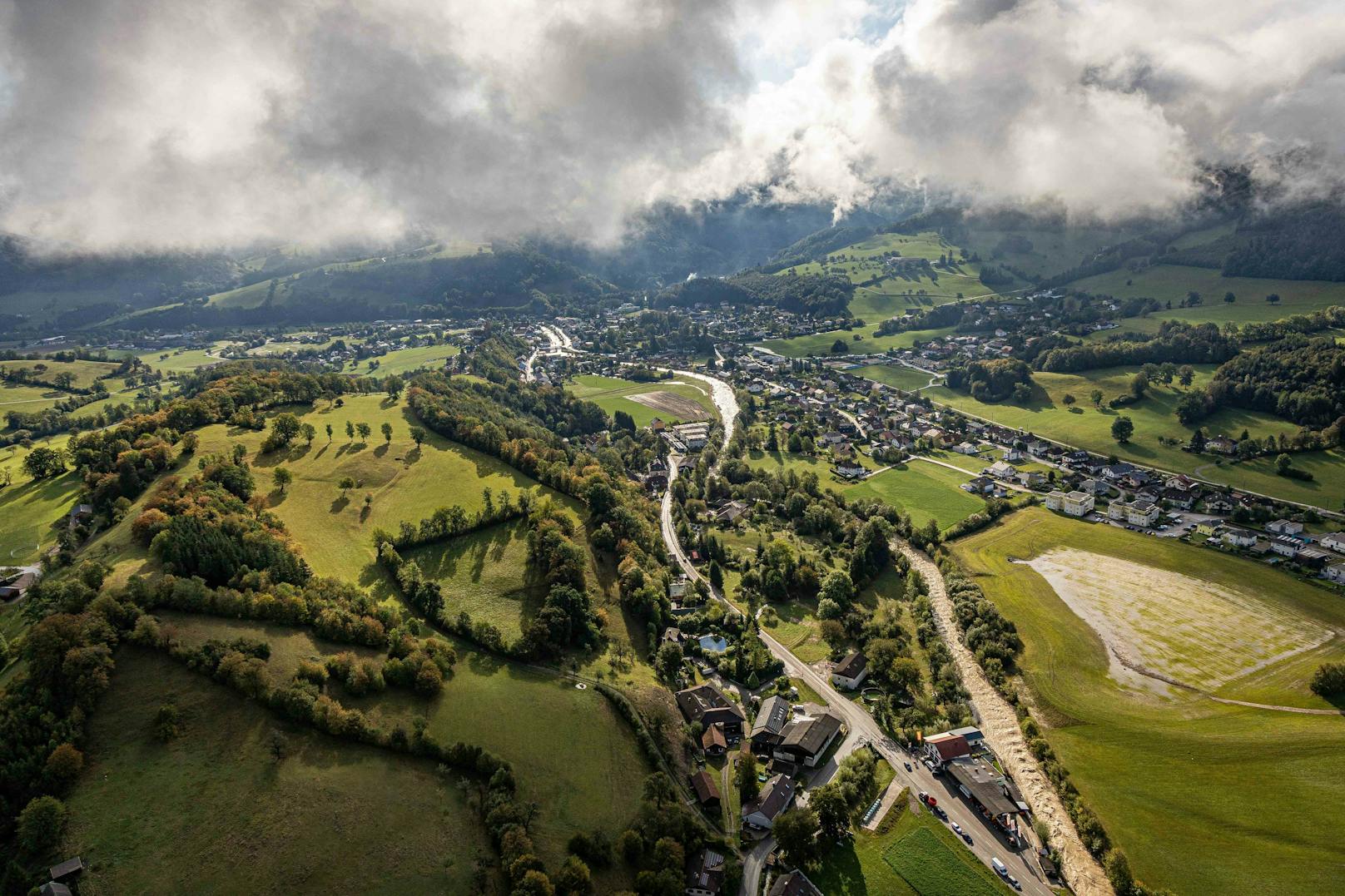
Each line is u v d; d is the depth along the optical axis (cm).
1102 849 10950
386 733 11000
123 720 10056
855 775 12188
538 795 10762
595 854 10006
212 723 10362
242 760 10038
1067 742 13500
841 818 11119
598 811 10838
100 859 8575
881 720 13888
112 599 11256
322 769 10250
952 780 12500
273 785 9819
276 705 10781
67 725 9600
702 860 10475
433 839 9756
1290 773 12119
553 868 9688
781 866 10688
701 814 11438
